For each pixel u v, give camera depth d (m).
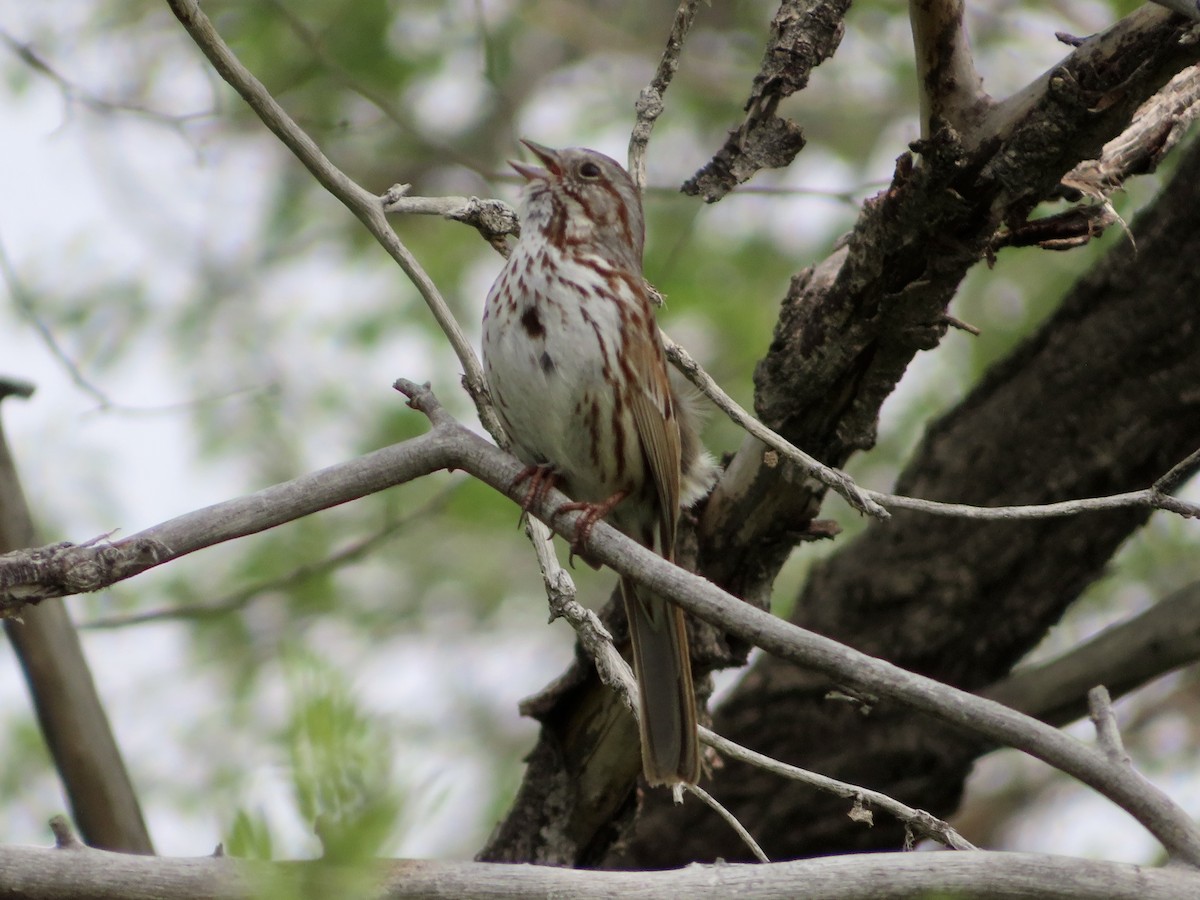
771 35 8.37
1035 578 11.39
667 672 8.10
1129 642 11.32
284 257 15.35
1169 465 10.91
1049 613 11.52
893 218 8.01
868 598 11.74
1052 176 7.86
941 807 11.98
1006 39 14.59
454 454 7.12
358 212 7.96
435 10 14.66
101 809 10.26
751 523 9.40
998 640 11.66
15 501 10.45
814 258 14.38
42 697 10.34
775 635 6.09
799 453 7.24
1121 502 6.82
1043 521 11.20
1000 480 11.20
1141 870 5.96
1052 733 5.91
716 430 13.84
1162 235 10.57
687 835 11.96
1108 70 7.36
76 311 14.04
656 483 8.62
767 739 11.80
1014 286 14.45
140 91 14.10
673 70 8.71
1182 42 7.19
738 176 8.47
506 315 8.45
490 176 11.49
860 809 6.70
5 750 13.48
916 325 8.38
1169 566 14.36
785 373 8.82
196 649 14.20
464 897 5.99
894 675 5.96
